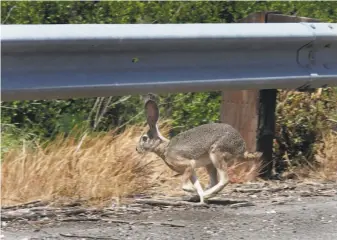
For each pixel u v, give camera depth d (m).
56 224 15.31
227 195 18.19
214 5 25.00
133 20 23.92
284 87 19.42
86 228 15.01
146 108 17.92
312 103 22.14
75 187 17.17
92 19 23.52
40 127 21.67
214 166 17.64
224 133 17.66
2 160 18.72
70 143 19.64
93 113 22.16
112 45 17.20
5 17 23.14
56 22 23.28
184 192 18.03
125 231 14.76
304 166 21.02
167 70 18.05
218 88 18.58
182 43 17.86
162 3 24.53
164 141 17.88
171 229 14.94
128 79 17.55
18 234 14.53
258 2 25.69
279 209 16.73
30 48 16.44
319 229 15.07
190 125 22.47
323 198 17.94
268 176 20.25
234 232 14.78
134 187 17.75
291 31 19.11
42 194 17.08
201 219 15.79
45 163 18.02
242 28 18.58
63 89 16.89
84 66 17.19
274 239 14.34
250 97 20.34
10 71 16.45
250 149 20.30
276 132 21.47
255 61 19.00
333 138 21.67
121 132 21.31
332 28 19.78
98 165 17.97
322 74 19.72
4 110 21.67
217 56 18.56
